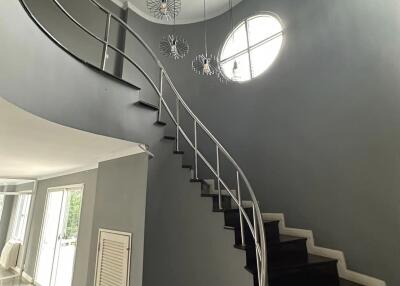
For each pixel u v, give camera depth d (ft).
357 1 9.20
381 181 7.68
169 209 9.02
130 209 9.46
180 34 16.25
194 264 8.07
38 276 18.33
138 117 8.55
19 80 5.02
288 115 10.94
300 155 10.18
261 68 13.01
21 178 21.84
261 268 5.56
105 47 8.07
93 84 7.20
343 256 8.09
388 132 7.67
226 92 13.83
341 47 9.51
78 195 16.69
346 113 8.95
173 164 9.40
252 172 11.76
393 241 7.20
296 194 10.01
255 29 13.87
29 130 6.83
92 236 11.22
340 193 8.71
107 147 9.25
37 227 20.27
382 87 7.98
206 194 8.38
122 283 8.85
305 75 10.62
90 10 13.85
